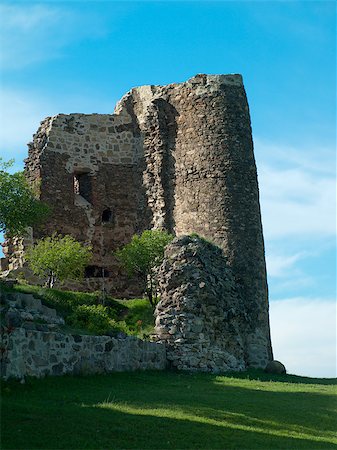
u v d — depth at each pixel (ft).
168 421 47.47
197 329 86.58
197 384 69.67
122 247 116.57
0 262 109.50
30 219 98.12
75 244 101.14
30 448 39.75
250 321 101.55
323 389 73.87
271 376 88.89
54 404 49.37
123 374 69.62
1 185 96.63
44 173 113.60
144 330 90.17
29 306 77.25
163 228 113.09
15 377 54.80
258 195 111.96
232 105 112.98
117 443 41.98
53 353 61.16
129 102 121.90
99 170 118.11
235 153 110.93
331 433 51.26
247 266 105.81
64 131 116.98
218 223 107.86
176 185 113.70
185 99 115.44
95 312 81.97
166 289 89.51
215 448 43.06
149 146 117.39
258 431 48.49
